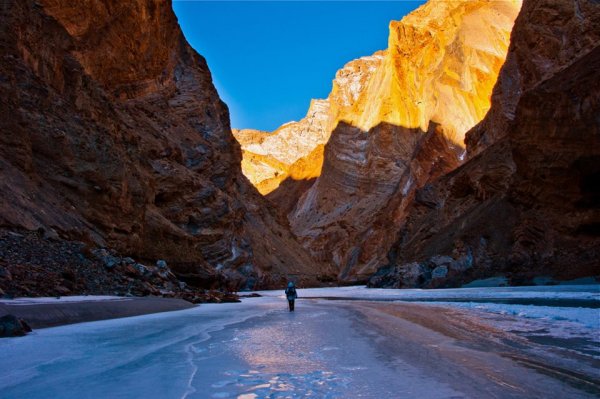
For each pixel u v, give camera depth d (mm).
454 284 44031
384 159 133375
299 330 11641
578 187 39000
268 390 5488
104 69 46500
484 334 10336
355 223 125938
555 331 10656
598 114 37625
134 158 39156
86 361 7445
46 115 26578
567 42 49875
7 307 12008
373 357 7590
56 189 25188
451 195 59750
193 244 41969
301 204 168250
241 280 55719
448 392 5297
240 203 71562
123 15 49188
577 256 36844
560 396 5109
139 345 9133
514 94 64375
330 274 101500
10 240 17797
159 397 5238
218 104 77625
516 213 44875
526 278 37906
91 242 24359
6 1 26625
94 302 15539
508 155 51688
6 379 6199
